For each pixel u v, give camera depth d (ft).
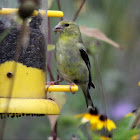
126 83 55.01
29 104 28.96
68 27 34.99
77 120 39.27
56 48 35.04
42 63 31.94
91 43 36.24
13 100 29.07
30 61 31.19
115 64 55.11
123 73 55.01
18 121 50.39
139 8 54.49
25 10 23.66
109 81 51.78
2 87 30.35
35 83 31.17
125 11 51.90
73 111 45.93
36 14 31.76
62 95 32.40
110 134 34.50
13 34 31.01
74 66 34.83
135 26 54.54
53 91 31.40
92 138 31.32
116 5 50.67
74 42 34.99
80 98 46.62
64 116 39.91
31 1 23.62
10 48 30.83
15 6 30.58
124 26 52.85
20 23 30.27
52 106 29.96
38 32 31.83
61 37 35.09
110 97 51.83
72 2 48.60
